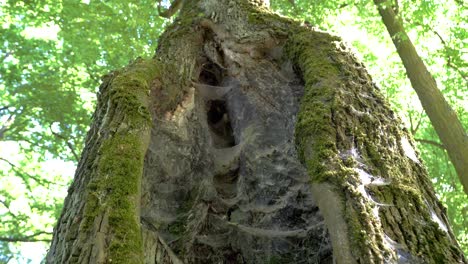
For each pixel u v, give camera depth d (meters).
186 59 3.15
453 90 8.33
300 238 2.62
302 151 1.98
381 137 2.10
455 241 1.82
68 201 2.00
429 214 1.77
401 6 7.34
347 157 1.87
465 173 5.67
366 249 1.49
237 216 2.81
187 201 2.75
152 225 2.58
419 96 6.38
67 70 8.48
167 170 2.71
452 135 5.91
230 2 3.46
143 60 2.75
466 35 7.22
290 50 2.86
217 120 3.32
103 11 6.67
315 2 7.79
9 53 8.86
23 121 8.95
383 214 1.68
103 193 1.72
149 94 2.39
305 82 2.40
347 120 2.09
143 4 6.62
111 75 2.59
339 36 2.79
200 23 3.42
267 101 2.99
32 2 7.19
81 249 1.55
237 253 2.77
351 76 2.40
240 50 3.18
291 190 2.73
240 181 2.91
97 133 2.18
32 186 10.58
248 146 2.94
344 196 1.69
